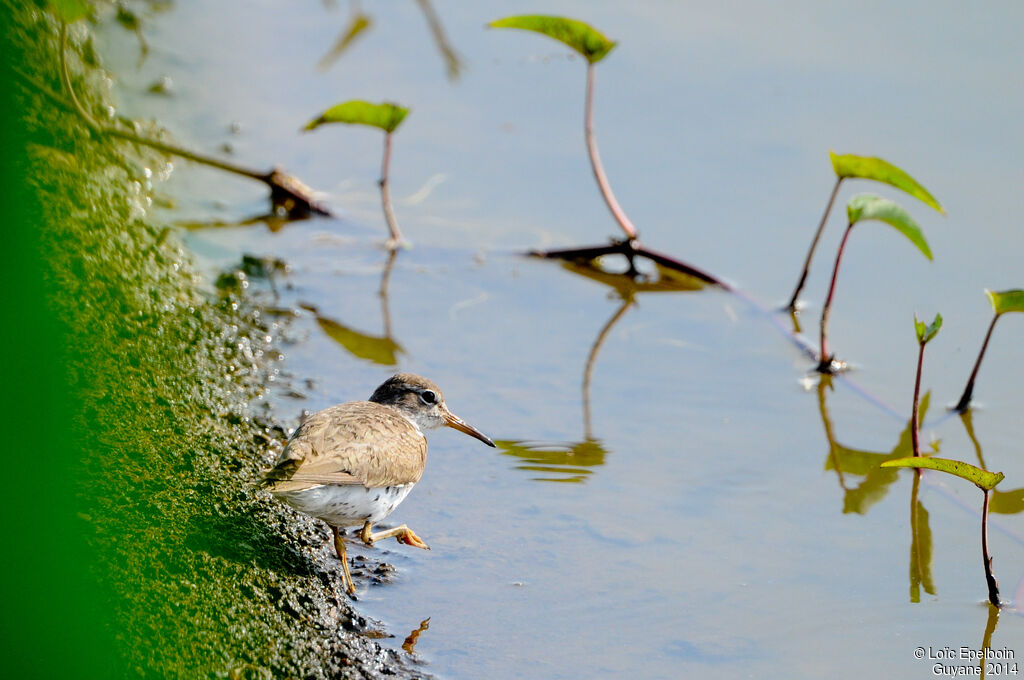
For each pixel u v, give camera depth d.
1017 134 19.12
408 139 20.02
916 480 13.02
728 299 16.86
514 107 20.73
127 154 17.34
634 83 21.09
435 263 17.48
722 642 10.16
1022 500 12.68
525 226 18.38
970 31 22.30
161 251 15.16
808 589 11.02
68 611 8.50
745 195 18.66
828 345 15.62
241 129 19.59
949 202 17.77
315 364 14.45
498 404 14.19
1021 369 15.02
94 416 11.05
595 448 13.35
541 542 11.53
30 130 14.41
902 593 11.00
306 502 10.20
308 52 22.05
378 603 10.39
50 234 13.12
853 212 14.78
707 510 12.26
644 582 10.96
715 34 22.52
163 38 21.61
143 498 10.20
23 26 15.79
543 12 22.97
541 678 9.52
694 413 14.21
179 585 9.29
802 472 13.04
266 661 9.06
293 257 17.12
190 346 13.58
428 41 22.47
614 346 15.76
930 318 15.94
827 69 21.23
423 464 11.45
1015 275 16.44
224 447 11.70
